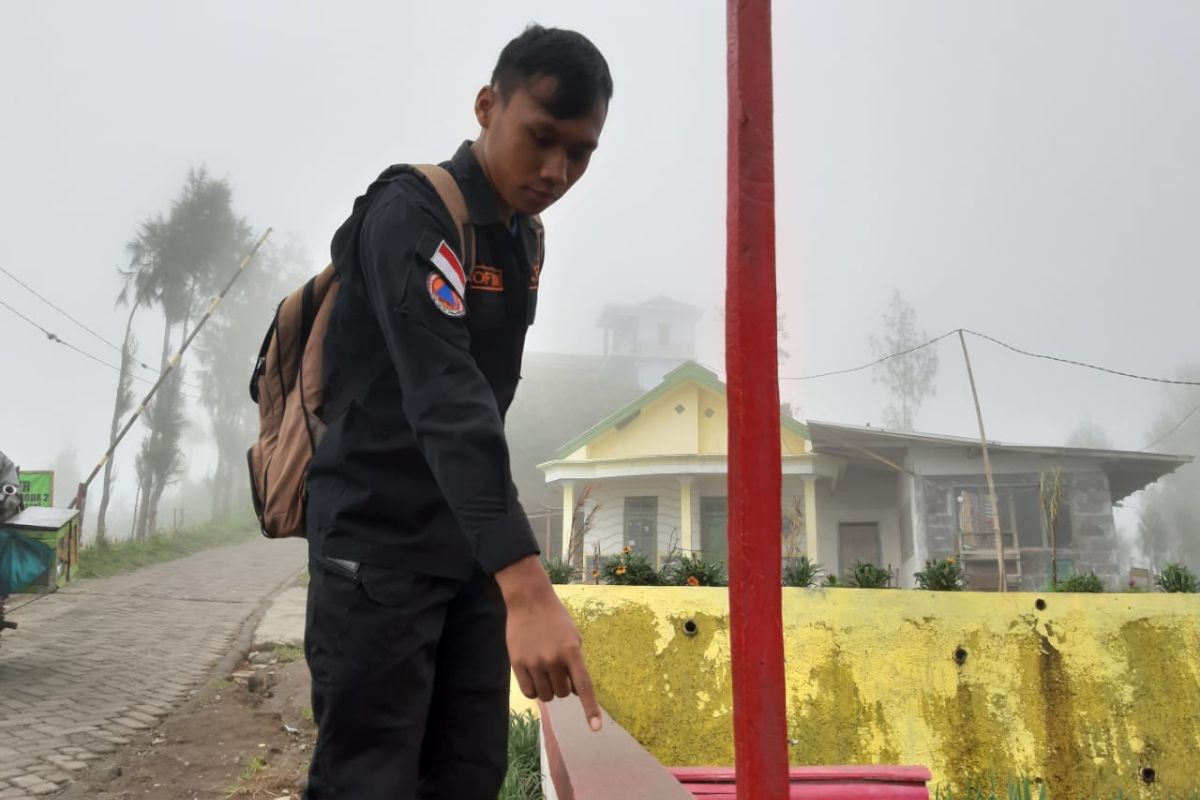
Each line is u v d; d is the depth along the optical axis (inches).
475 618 56.2
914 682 154.3
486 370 54.9
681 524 732.0
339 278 53.3
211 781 184.5
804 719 151.9
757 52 34.3
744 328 32.8
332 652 48.9
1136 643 156.9
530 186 51.3
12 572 291.0
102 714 241.1
